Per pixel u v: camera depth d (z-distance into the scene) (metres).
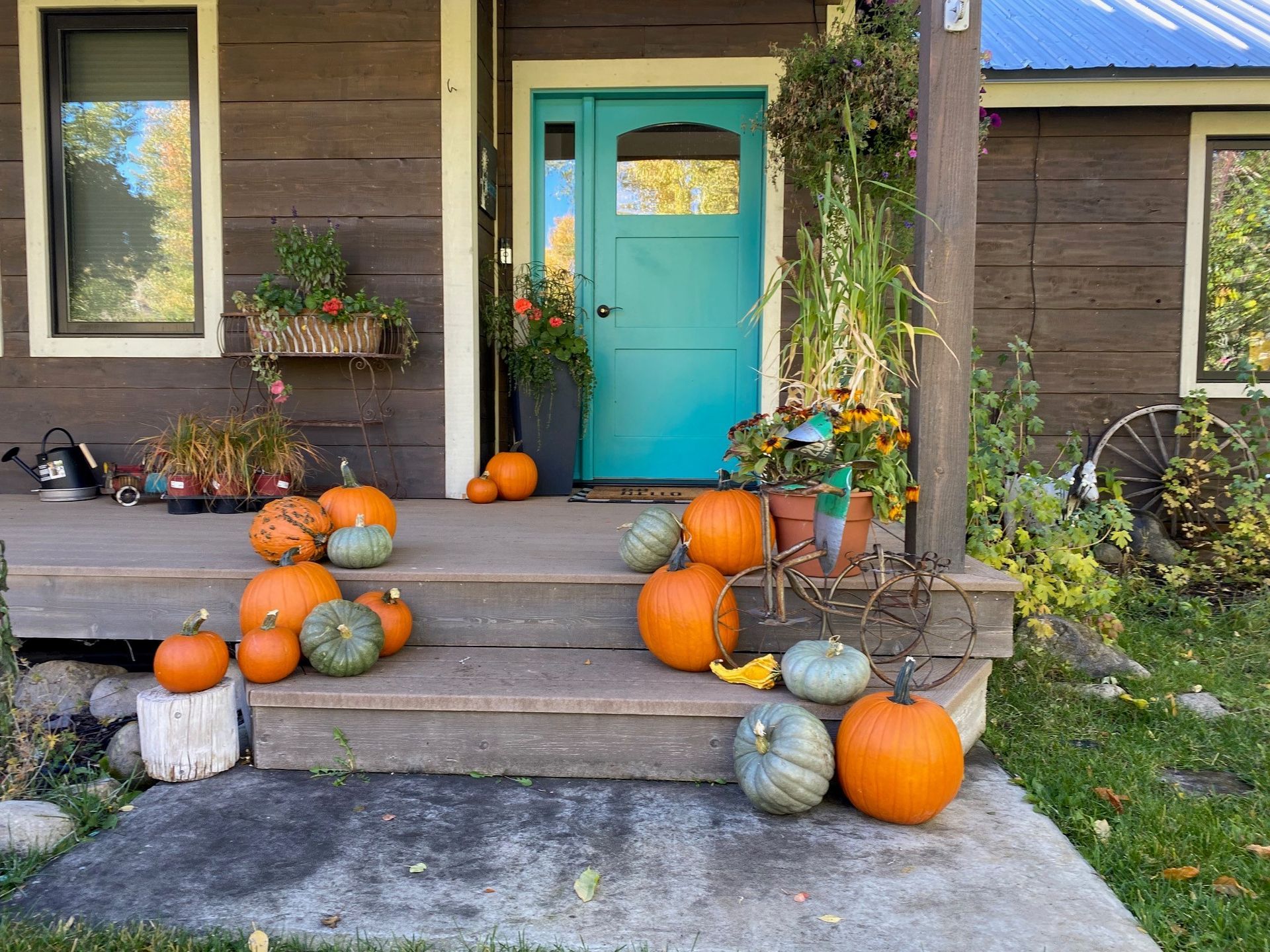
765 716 2.19
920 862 1.93
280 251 4.20
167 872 1.89
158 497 4.42
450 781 2.35
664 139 4.98
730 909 1.75
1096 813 2.20
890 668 2.60
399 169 4.41
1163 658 3.37
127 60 4.51
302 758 2.40
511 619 2.77
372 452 4.52
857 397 2.72
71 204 4.59
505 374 5.25
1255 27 5.29
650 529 2.70
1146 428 5.07
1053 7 5.86
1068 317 5.09
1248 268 5.12
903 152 3.99
